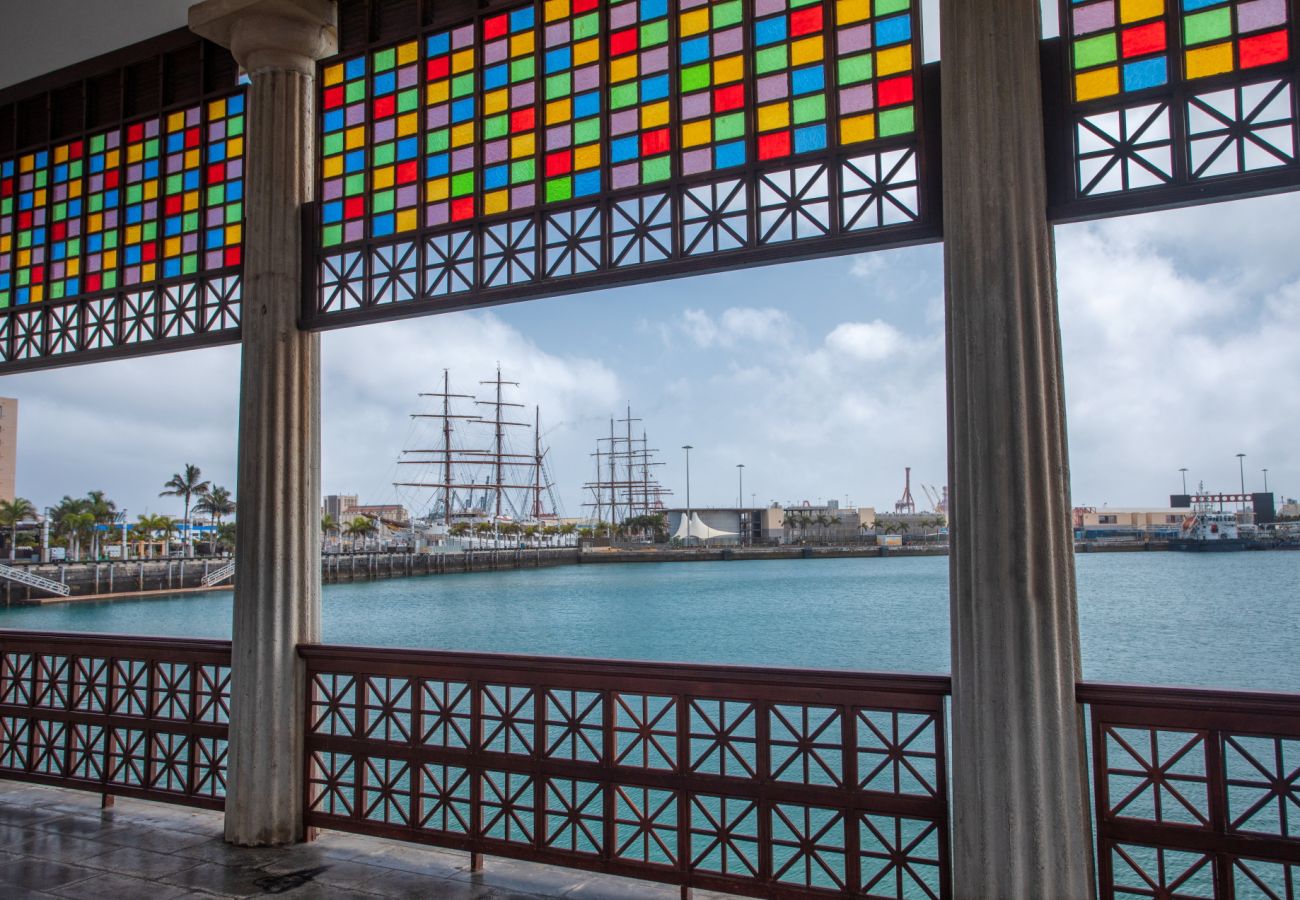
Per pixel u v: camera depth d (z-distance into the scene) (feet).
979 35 9.73
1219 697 8.69
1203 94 9.32
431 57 14.10
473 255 13.32
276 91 14.44
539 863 12.07
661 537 346.33
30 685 16.48
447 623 147.84
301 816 13.82
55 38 16.62
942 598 171.12
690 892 11.34
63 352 17.34
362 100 14.66
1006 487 9.25
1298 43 8.96
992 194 9.53
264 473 13.84
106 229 17.11
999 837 9.01
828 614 148.56
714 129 11.75
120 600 161.79
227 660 14.44
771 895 10.61
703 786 11.04
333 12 14.69
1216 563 239.91
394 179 14.20
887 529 378.32
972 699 9.28
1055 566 9.18
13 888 12.04
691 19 12.07
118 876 12.44
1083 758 9.32
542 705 12.13
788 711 48.62
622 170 12.34
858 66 11.00
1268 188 8.96
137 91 17.12
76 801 16.06
